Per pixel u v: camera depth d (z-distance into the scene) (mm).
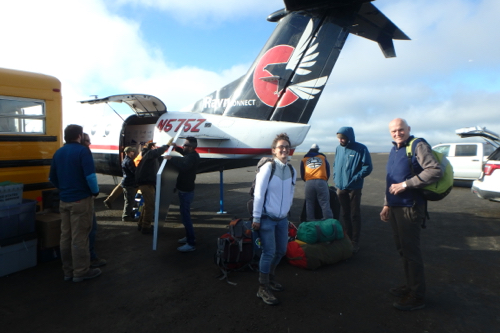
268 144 5684
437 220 5922
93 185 3232
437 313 2672
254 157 5832
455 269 3621
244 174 15508
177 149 4684
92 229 3717
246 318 2619
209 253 4230
